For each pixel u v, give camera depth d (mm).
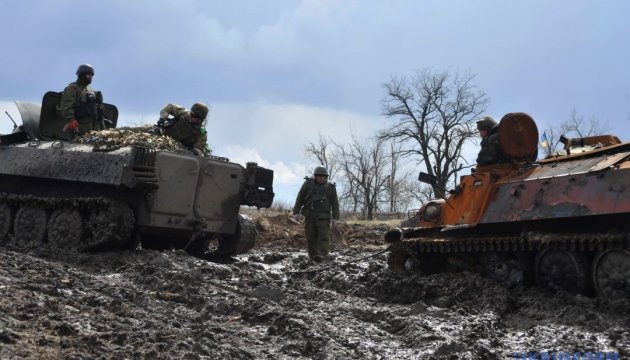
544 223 10602
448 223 12148
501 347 7172
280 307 8789
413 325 7793
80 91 14391
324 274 12258
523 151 11758
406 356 6719
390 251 13125
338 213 15141
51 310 7000
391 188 54875
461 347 6887
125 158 12578
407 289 10617
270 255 15547
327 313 8680
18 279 8469
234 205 14367
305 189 15039
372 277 11664
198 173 13594
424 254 12625
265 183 14656
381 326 8148
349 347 7020
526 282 10820
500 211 11000
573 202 9859
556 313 9156
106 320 6969
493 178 11461
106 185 13156
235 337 7145
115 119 16344
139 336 6406
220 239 14969
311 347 6855
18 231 13672
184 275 10344
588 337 7574
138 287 9727
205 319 7973
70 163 13148
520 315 9344
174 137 14844
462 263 12109
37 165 13555
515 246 10766
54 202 13164
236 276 11555
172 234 13867
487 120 12555
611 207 9312
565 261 10180
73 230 12961
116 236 12531
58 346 5770
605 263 9633
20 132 14461
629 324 8258
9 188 14430
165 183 13078
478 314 9047
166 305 8609
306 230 14992
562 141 11867
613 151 10227
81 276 9727
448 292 10492
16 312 6625
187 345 6219
